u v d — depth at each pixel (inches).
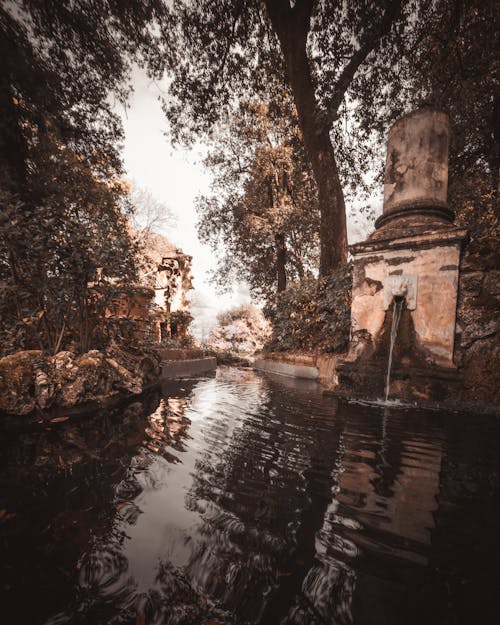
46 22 275.1
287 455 79.5
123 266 165.8
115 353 166.9
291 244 609.6
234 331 759.1
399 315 166.1
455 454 81.5
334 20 294.5
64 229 138.4
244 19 326.0
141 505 54.1
